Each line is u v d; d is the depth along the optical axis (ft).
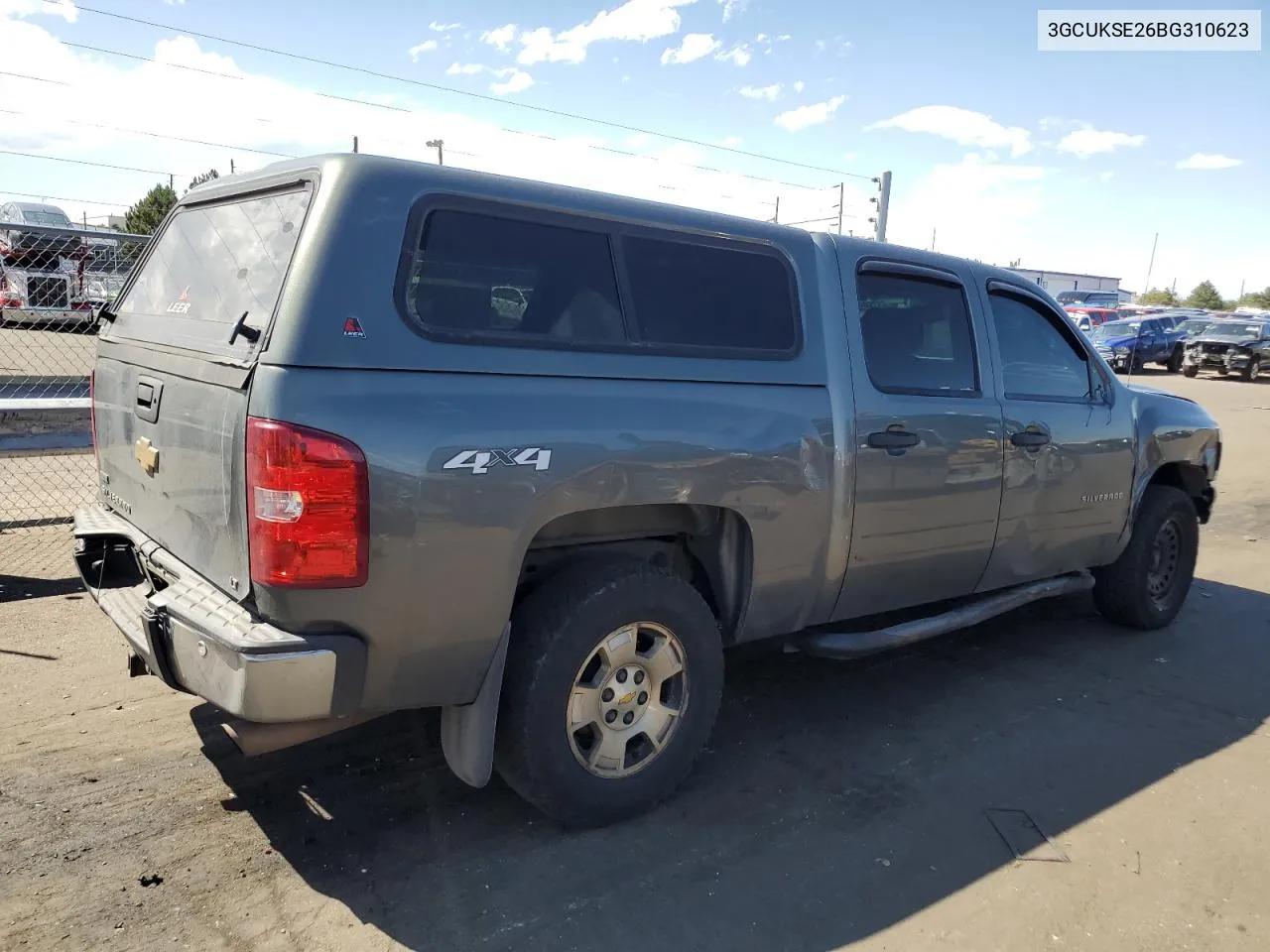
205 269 10.62
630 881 9.80
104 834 10.18
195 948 8.46
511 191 9.82
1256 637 18.95
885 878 10.03
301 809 10.89
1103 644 18.19
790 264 12.33
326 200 8.75
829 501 12.27
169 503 10.18
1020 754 13.19
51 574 18.99
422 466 8.63
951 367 14.16
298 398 8.13
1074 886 10.02
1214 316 103.35
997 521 14.75
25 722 12.73
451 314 9.20
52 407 19.39
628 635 10.58
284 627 8.41
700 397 10.85
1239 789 12.35
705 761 12.62
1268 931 9.36
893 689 15.43
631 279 10.68
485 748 9.56
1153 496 18.58
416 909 9.18
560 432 9.55
